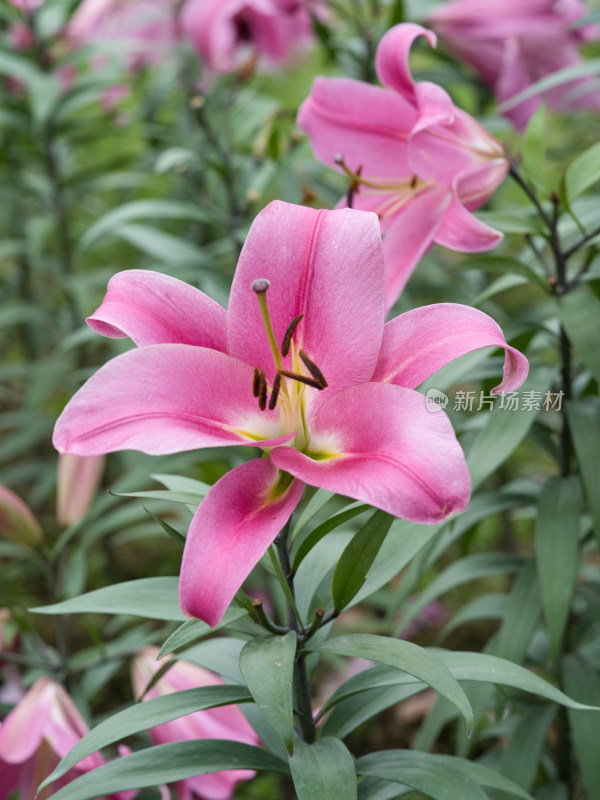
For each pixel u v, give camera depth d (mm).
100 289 2125
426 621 1931
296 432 824
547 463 2316
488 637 1955
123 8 2008
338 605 849
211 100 1821
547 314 1186
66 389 2125
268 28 1892
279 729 773
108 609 877
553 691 835
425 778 867
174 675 1061
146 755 870
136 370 792
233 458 1424
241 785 1627
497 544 2223
